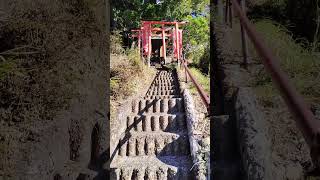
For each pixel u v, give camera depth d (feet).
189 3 58.29
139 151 17.16
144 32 46.98
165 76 37.32
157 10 55.88
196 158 14.60
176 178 14.80
